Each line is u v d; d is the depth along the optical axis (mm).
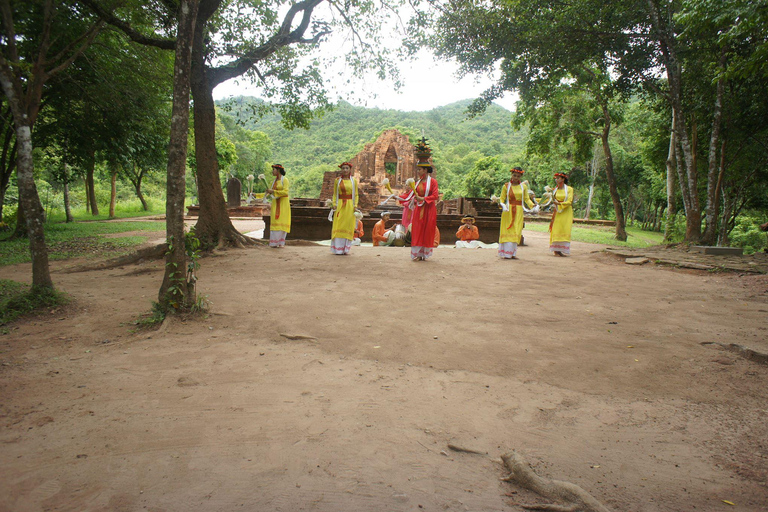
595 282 6715
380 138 52406
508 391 3051
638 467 2207
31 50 8359
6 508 1880
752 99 12023
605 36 11648
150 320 4445
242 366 3422
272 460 2227
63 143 14320
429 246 8367
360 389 3053
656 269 7949
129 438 2410
